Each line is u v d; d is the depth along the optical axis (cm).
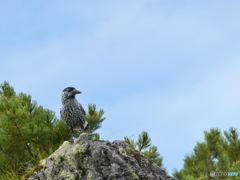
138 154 900
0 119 1510
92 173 820
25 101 1677
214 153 1847
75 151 853
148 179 837
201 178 1459
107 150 848
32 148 1533
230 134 2133
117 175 820
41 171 842
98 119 1605
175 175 1725
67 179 820
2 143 1487
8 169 1431
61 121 1570
